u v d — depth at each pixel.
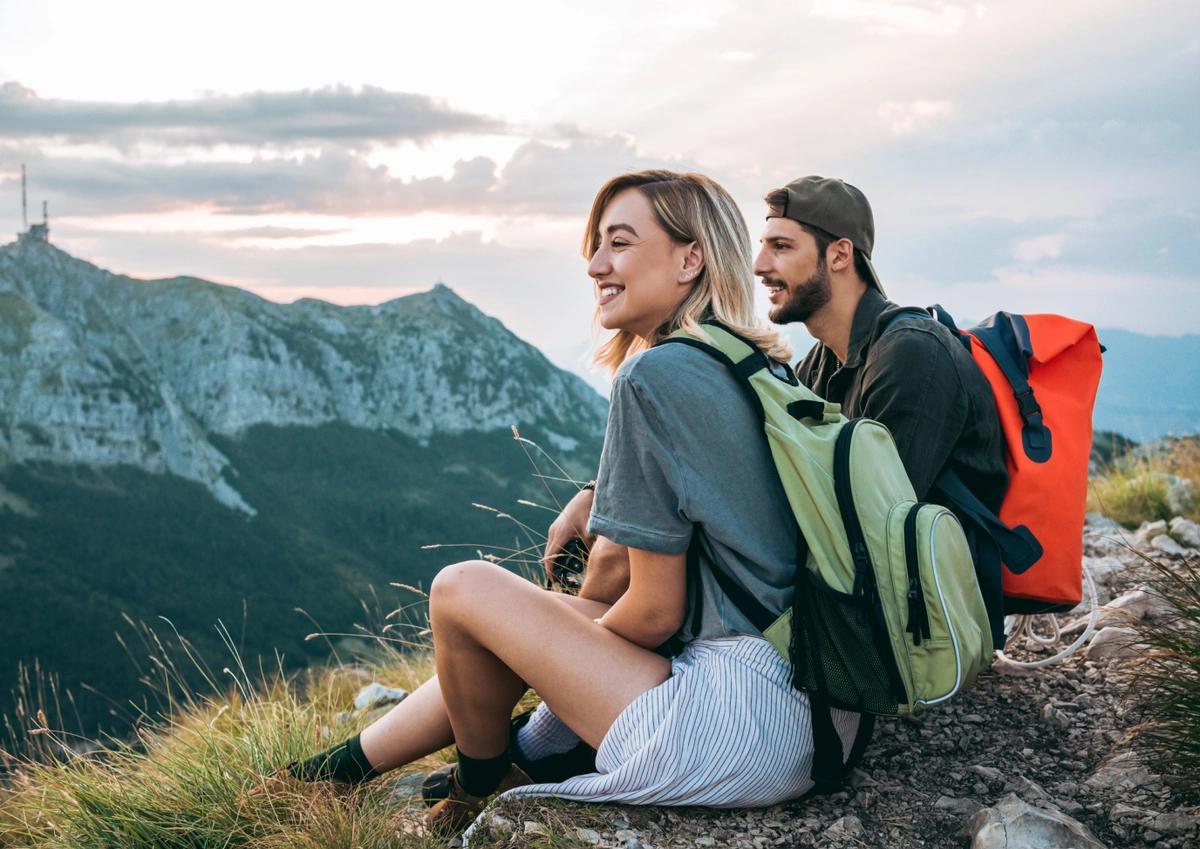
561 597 2.33
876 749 2.62
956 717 2.80
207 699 3.75
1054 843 1.97
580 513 2.71
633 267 2.10
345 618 182.88
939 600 1.82
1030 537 2.51
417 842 2.11
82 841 2.48
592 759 2.28
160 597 171.75
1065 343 2.68
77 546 180.62
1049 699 2.87
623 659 2.03
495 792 2.27
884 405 2.54
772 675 1.98
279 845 2.17
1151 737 2.41
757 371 1.96
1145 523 5.34
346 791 2.34
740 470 1.91
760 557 1.94
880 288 2.96
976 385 2.58
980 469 2.57
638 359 1.90
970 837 2.11
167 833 2.42
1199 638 2.66
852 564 1.89
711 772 1.95
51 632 146.38
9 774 2.97
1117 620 3.31
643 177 2.13
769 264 2.97
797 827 2.13
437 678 2.18
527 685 2.19
